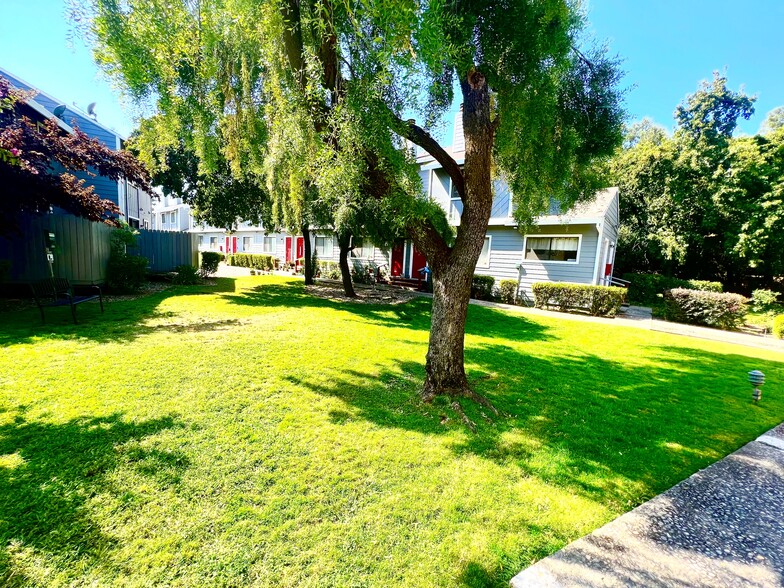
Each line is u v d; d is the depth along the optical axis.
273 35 3.20
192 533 1.80
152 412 2.99
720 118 16.83
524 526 1.99
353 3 2.69
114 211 8.02
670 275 16.83
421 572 1.65
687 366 5.53
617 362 5.53
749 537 1.95
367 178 3.37
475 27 3.35
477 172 3.45
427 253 3.73
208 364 4.21
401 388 3.89
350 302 10.12
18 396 3.14
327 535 1.84
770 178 13.92
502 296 12.30
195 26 3.46
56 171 8.80
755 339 8.40
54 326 5.67
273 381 3.84
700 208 15.57
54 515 1.85
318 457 2.53
